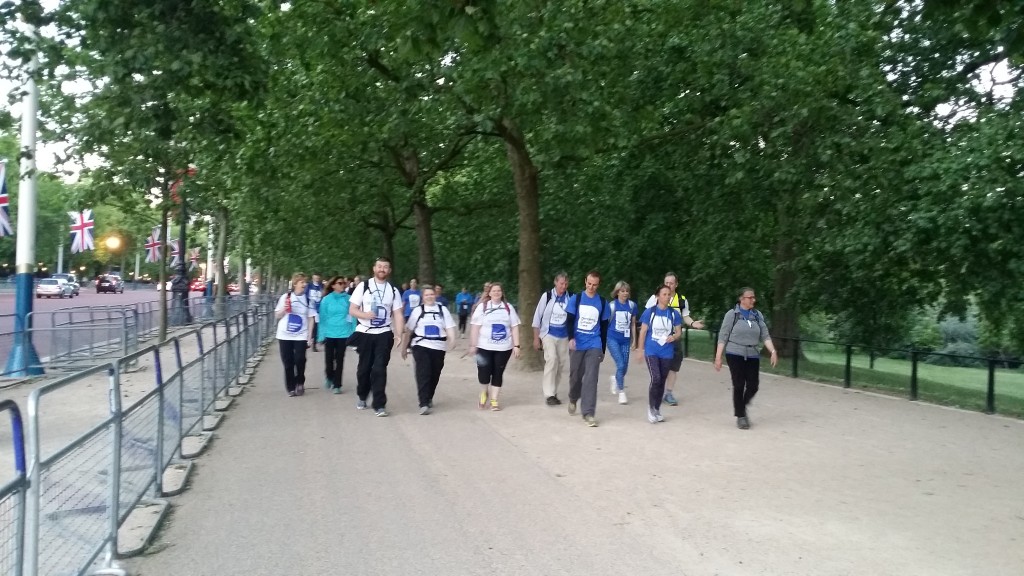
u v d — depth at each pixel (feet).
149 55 31.55
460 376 49.88
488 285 37.14
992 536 18.67
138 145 48.65
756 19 53.36
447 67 46.42
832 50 48.93
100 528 15.64
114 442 16.49
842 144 48.26
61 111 49.85
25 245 48.16
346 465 25.31
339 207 81.46
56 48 33.63
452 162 77.56
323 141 54.13
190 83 34.91
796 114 49.06
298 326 41.45
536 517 19.85
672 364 38.47
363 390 36.55
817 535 18.66
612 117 48.47
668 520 19.71
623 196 72.28
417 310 35.68
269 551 17.22
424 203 76.07
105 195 54.39
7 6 32.32
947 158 41.29
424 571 16.11
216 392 35.60
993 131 39.83
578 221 78.33
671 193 71.92
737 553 17.40
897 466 25.73
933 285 55.16
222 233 102.12
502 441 29.37
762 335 32.63
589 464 25.71
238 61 34.27
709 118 59.11
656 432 31.40
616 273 77.87
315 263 118.21
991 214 39.78
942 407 38.83
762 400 40.91
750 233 69.97
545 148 46.65
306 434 30.55
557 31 42.55
